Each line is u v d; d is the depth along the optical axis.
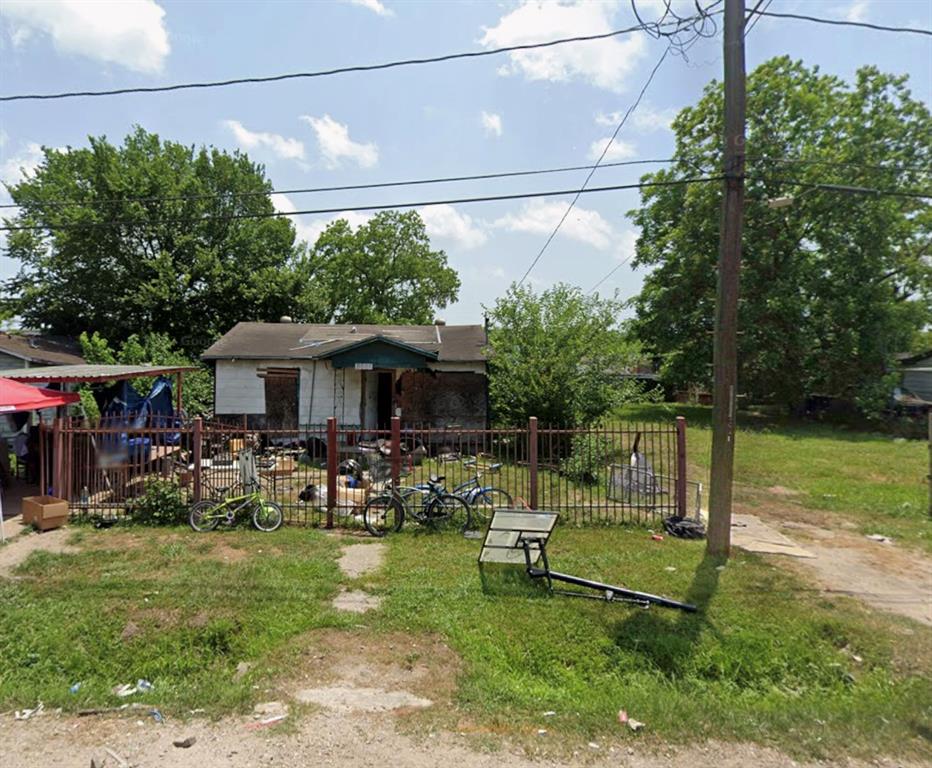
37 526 7.54
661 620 5.10
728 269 6.61
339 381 15.40
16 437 11.93
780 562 6.63
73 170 26.34
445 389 15.51
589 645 4.72
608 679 4.33
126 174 25.64
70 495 8.26
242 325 18.50
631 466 9.59
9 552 6.67
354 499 8.96
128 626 4.90
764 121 24.25
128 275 26.12
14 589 5.54
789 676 4.44
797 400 24.31
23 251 25.81
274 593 5.48
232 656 4.61
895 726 3.58
